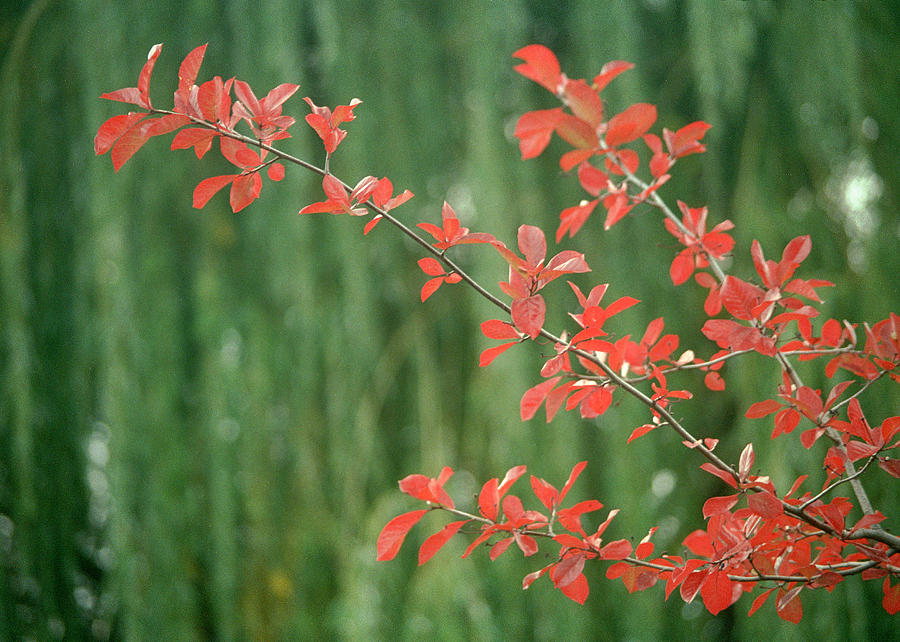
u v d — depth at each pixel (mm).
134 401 3096
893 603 1607
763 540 1575
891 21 3260
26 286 3184
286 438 3305
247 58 3250
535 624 3039
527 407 1596
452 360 3670
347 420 3334
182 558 3066
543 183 3527
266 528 3180
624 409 3195
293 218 3256
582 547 1587
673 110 3590
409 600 3078
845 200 3207
